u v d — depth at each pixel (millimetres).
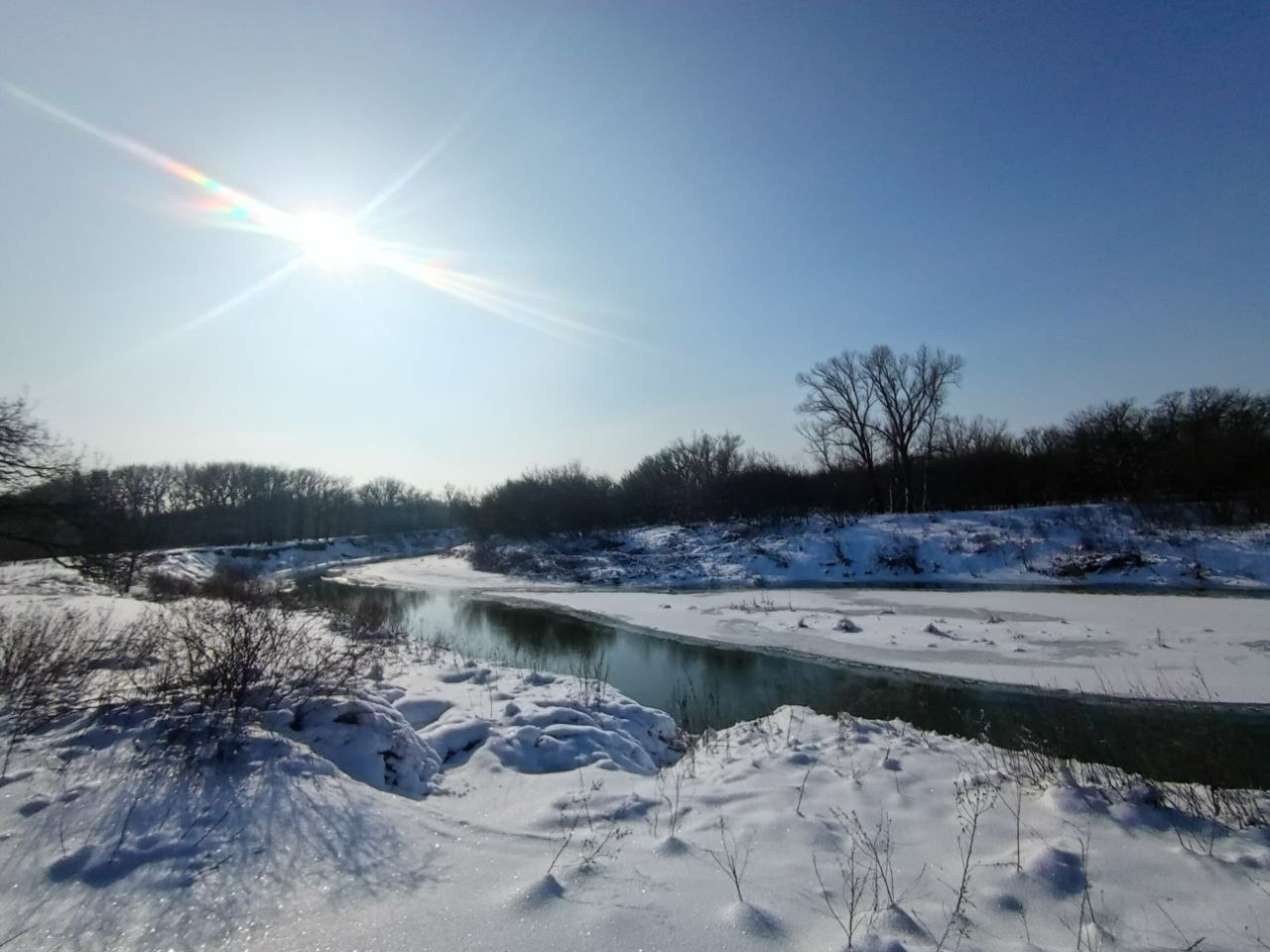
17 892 3275
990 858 4156
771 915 3369
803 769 6137
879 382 39406
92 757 4730
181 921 3150
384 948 2998
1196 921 3389
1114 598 20234
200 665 6340
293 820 4156
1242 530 25938
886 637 16453
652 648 16641
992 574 27516
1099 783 5250
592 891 3555
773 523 37281
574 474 49312
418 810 4582
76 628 7863
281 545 54781
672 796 5359
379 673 8672
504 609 24406
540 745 6719
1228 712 10156
